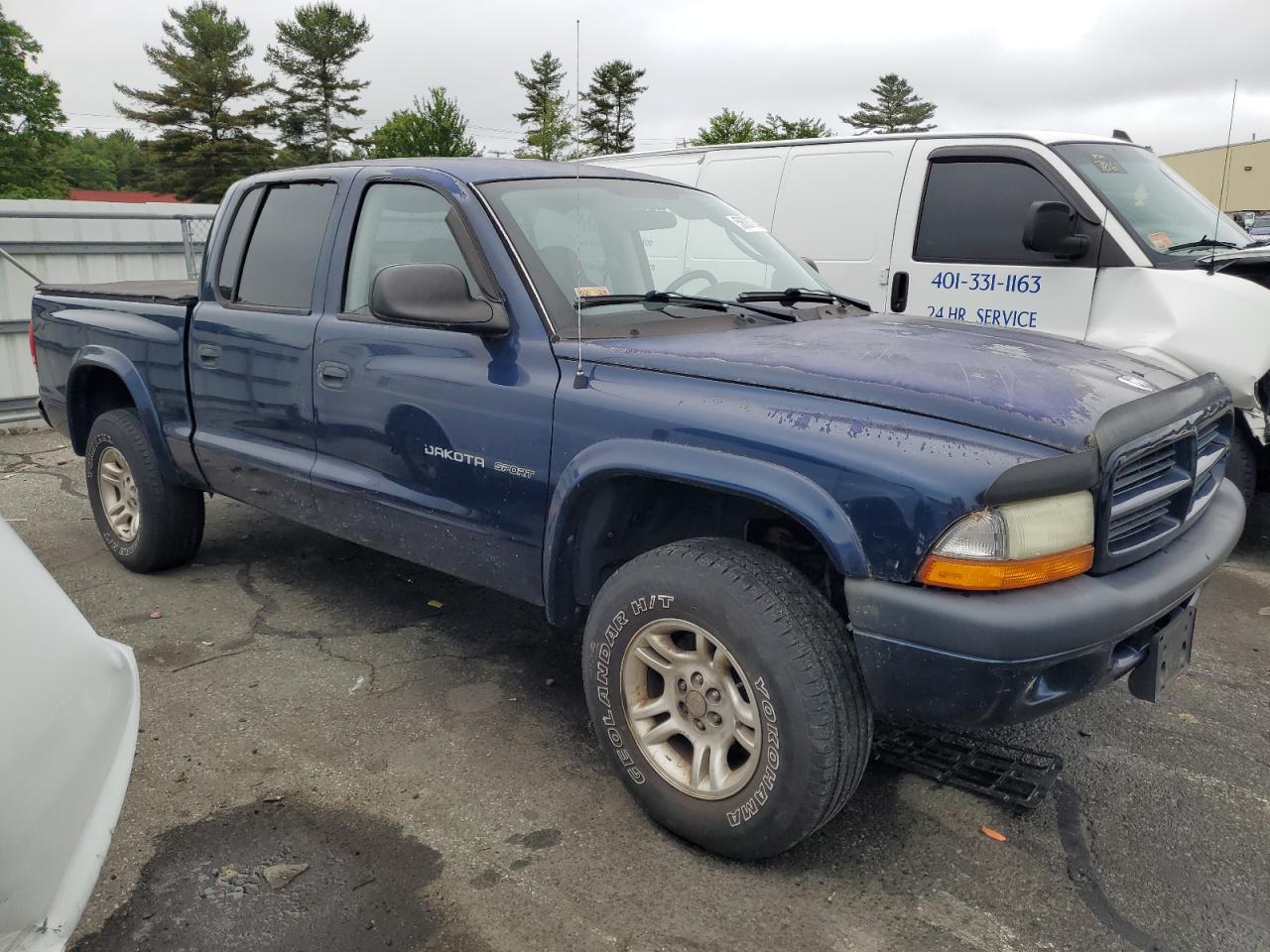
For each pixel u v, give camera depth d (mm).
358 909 2459
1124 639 2441
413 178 3496
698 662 2613
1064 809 2928
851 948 2340
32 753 1695
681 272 3535
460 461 3172
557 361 2949
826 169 6523
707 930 2391
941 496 2219
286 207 4008
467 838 2754
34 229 9047
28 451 8039
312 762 3152
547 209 3363
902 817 2871
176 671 3803
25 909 1605
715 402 2600
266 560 5086
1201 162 7035
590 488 2818
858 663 2441
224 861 2645
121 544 4852
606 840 2750
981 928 2416
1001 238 5730
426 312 2936
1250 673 3902
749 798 2506
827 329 3154
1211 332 4930
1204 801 2986
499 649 4039
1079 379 2629
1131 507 2479
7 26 64812
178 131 67812
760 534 2926
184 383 4320
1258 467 5148
